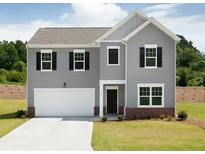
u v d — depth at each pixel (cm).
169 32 3869
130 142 2616
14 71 8506
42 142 2650
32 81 4238
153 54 3909
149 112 3906
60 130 3198
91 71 4238
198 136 2872
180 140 2697
